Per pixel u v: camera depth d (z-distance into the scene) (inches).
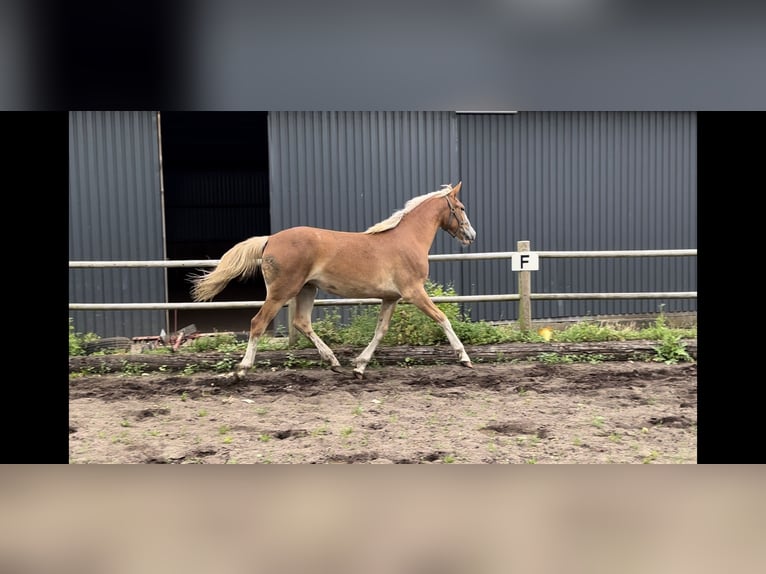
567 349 233.8
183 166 650.8
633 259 338.0
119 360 222.8
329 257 203.5
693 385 205.5
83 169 288.5
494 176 321.1
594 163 330.6
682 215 341.4
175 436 163.5
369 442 158.2
